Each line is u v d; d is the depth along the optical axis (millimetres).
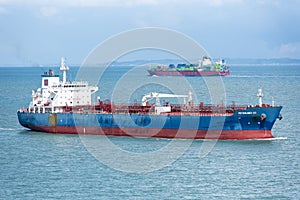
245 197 192875
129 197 192375
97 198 190875
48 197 192125
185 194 196000
